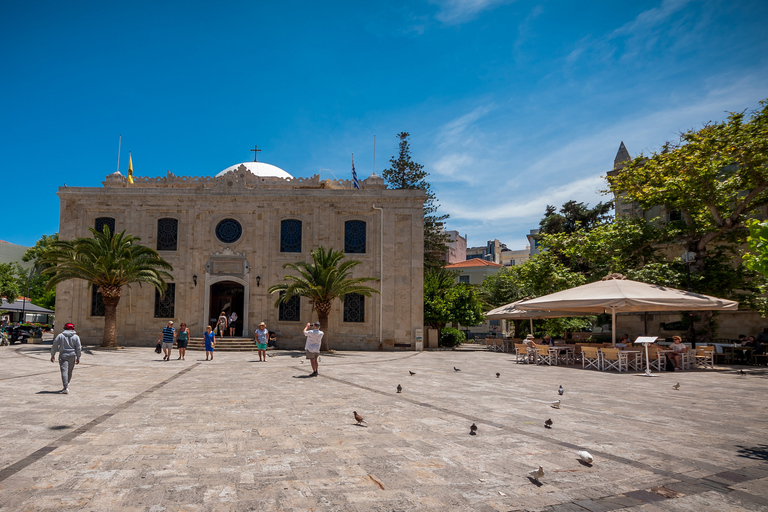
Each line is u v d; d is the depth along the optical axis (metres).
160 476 5.36
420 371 17.23
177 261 31.02
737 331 30.58
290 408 9.44
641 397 11.18
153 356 22.97
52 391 11.24
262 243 31.12
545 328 37.09
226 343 27.73
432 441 6.95
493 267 62.19
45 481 5.15
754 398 11.12
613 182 28.16
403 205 31.67
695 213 25.80
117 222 31.45
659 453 6.43
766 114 21.77
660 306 17.12
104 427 7.63
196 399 10.46
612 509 4.58
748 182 22.89
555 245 29.78
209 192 31.47
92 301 30.69
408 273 31.19
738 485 5.24
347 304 30.95
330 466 5.79
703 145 23.06
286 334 30.31
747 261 7.54
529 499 4.82
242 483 5.18
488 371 17.39
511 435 7.33
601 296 17.92
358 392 11.68
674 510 4.57
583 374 16.45
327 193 31.66
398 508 4.56
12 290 45.19
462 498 4.82
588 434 7.43
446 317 34.75
